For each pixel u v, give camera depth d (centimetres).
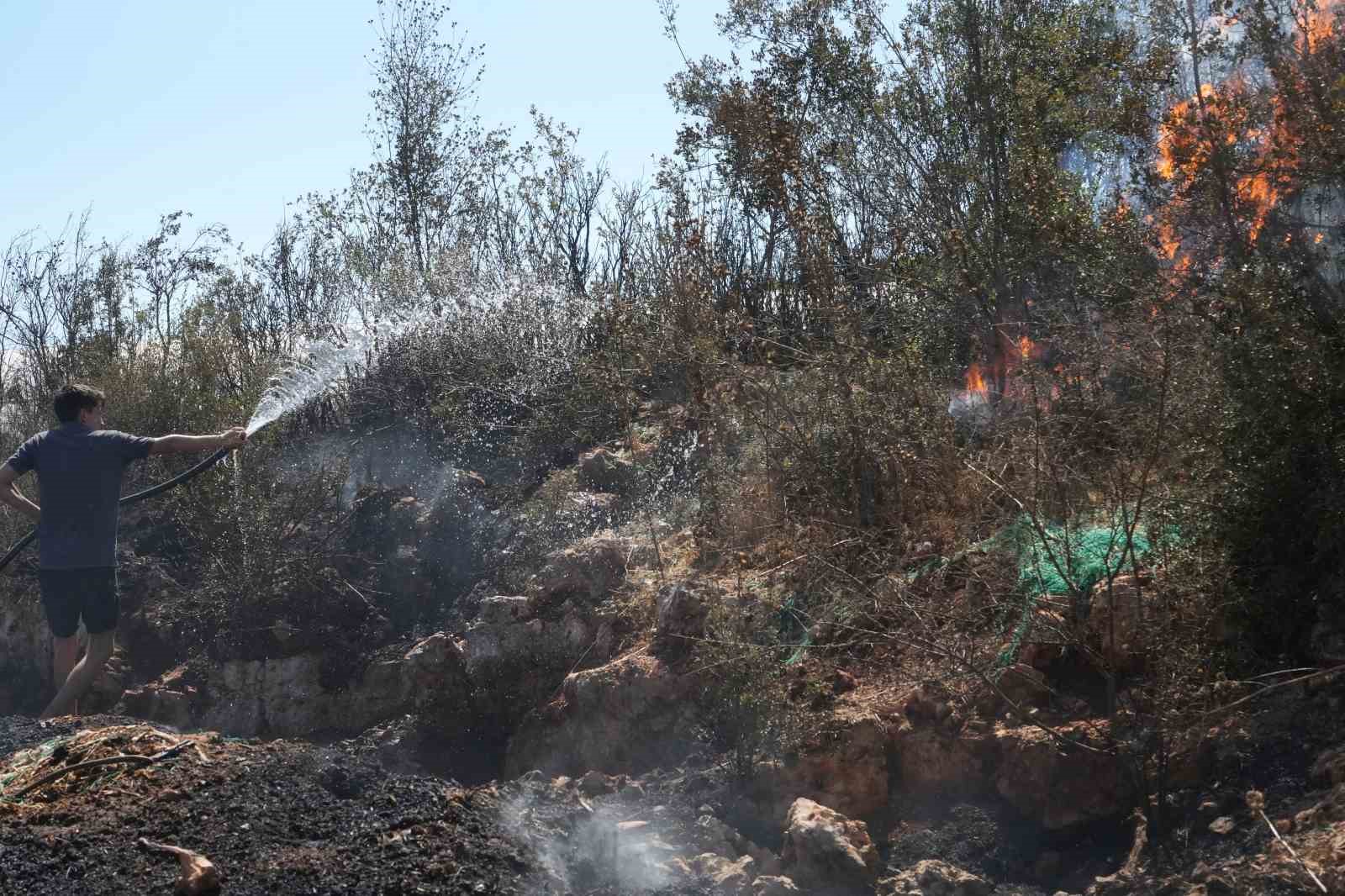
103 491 584
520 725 606
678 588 575
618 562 673
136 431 977
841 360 645
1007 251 744
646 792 476
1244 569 442
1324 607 418
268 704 737
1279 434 447
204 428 954
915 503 597
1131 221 642
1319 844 323
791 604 562
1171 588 440
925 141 869
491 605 672
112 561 586
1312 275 527
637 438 857
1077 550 482
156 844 346
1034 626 468
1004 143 814
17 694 822
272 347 1146
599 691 557
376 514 859
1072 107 788
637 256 991
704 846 412
